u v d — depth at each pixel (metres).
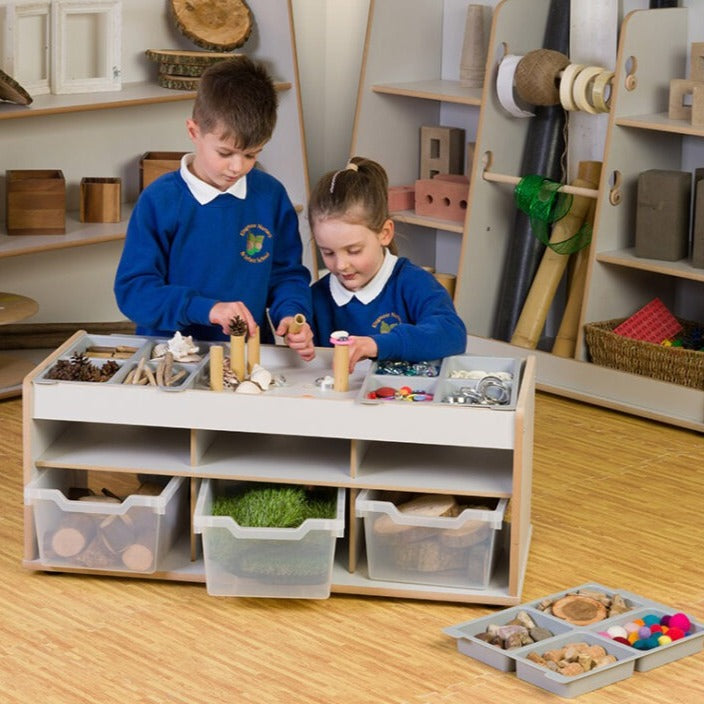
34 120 4.82
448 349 3.08
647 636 2.71
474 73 5.04
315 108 5.81
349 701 2.53
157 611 2.90
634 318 4.47
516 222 4.88
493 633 2.72
